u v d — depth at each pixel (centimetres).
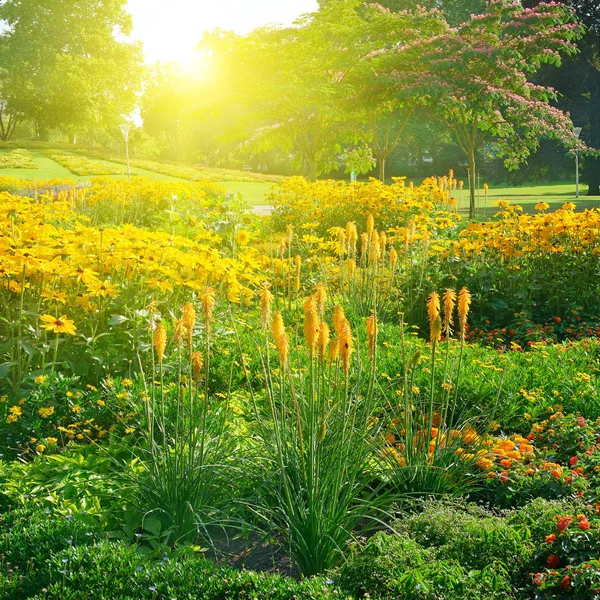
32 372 526
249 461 388
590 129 3653
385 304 808
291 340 624
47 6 6356
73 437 475
